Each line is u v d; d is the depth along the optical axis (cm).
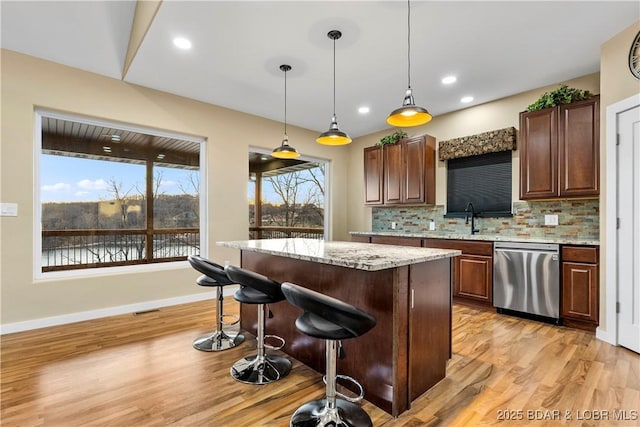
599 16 233
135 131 371
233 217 436
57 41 293
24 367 220
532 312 320
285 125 473
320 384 204
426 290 194
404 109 222
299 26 246
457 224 442
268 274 269
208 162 414
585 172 303
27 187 296
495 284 348
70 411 171
